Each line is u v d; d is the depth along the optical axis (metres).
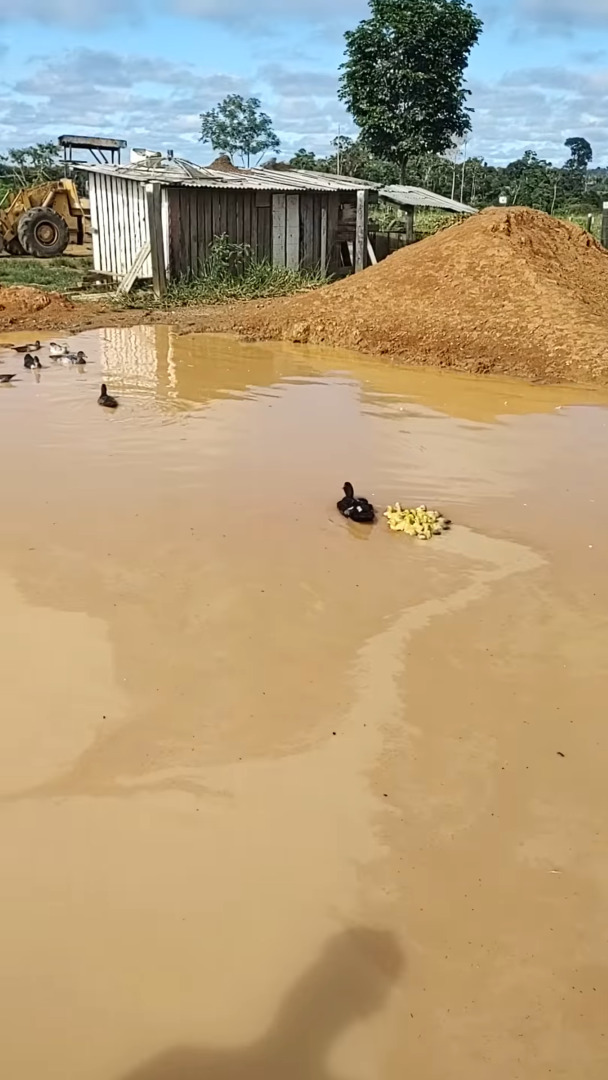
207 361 13.76
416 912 3.72
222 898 3.74
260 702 5.05
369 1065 3.11
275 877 3.86
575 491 8.34
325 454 9.23
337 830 4.14
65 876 3.83
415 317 15.06
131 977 3.38
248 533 7.18
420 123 34.50
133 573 6.44
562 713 5.04
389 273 16.52
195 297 19.22
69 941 3.52
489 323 14.45
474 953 3.55
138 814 4.20
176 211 19.48
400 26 32.88
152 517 7.41
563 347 13.49
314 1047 3.16
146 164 21.45
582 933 3.66
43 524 7.20
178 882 3.81
